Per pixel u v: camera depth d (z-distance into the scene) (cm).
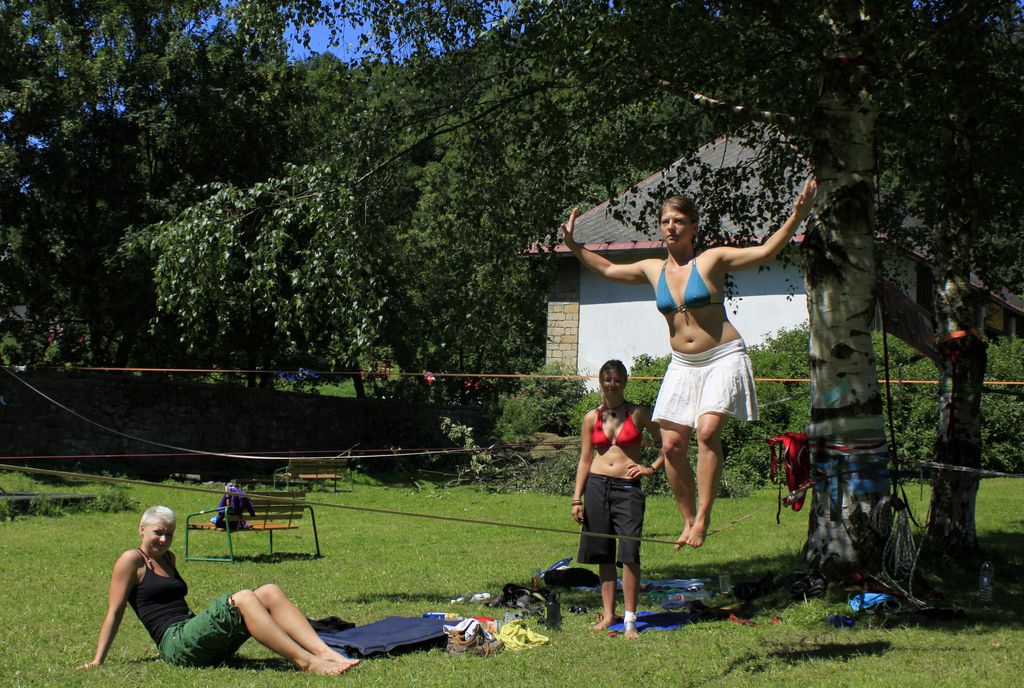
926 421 1959
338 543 1316
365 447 2544
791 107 1094
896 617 762
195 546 1276
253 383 2642
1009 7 1039
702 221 1241
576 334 2597
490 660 640
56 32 1959
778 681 578
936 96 989
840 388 822
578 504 766
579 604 871
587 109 1127
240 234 1069
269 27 1059
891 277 1313
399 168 1121
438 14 1062
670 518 1573
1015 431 2112
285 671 612
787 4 873
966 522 1052
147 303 2114
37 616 788
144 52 2084
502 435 2583
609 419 754
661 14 888
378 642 666
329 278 1105
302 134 2170
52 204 2039
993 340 2412
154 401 2202
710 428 476
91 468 2083
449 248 1233
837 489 821
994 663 616
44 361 2311
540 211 1160
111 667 616
